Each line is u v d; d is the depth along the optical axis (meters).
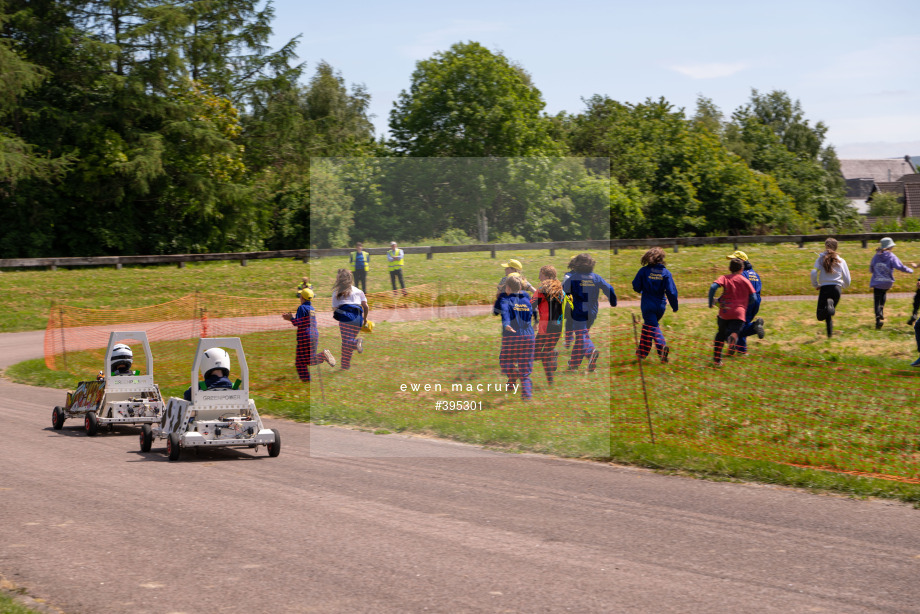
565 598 6.57
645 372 16.61
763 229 66.38
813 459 11.25
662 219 60.56
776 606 6.38
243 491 10.03
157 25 61.53
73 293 40.97
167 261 49.84
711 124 120.88
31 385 20.86
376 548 7.82
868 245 47.31
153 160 59.09
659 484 10.28
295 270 46.81
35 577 7.06
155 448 13.07
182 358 24.05
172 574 7.12
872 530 8.34
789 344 20.11
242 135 73.00
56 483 10.49
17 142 55.75
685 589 6.75
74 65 61.16
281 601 6.52
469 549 7.79
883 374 15.90
